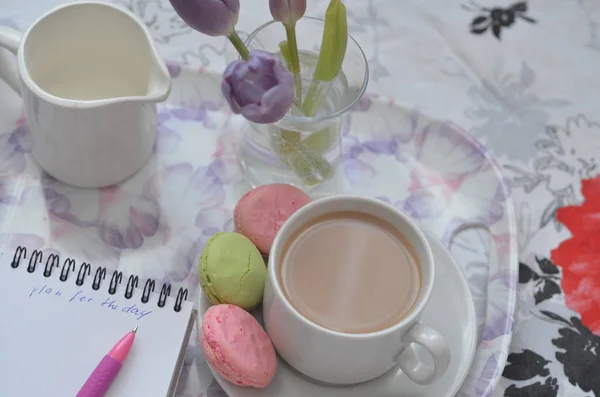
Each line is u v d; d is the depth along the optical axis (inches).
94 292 24.7
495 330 25.7
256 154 27.5
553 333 26.2
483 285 26.6
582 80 30.4
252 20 30.6
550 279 27.0
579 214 28.0
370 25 30.9
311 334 22.5
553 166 28.8
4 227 26.3
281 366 24.4
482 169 28.0
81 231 26.5
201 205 27.3
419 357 24.4
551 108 29.9
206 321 23.4
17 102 28.3
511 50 30.8
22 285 24.6
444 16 31.2
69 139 25.2
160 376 23.9
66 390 23.7
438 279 25.6
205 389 24.8
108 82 27.6
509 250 26.8
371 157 28.5
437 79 30.2
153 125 26.6
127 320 24.4
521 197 28.3
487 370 25.1
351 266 23.7
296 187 26.2
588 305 26.6
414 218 27.6
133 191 27.3
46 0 30.1
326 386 24.3
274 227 25.1
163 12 30.4
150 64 25.8
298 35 27.6
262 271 24.5
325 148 26.4
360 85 25.5
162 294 24.8
